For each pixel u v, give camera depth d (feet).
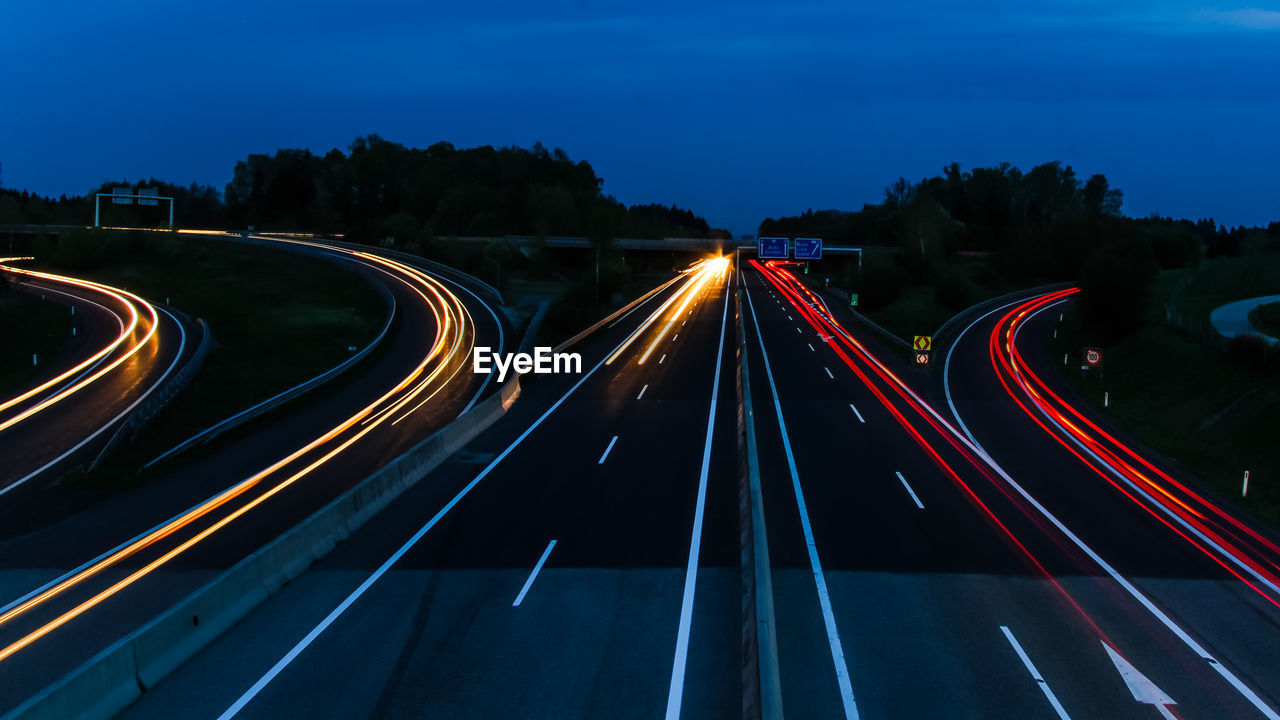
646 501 58.29
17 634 40.63
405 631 36.65
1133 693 31.55
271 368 137.28
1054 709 30.19
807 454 73.97
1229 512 59.26
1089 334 165.27
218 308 205.67
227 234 379.35
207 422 100.78
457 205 437.58
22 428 99.71
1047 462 73.61
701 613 38.45
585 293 213.46
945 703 30.50
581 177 570.46
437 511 56.34
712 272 378.12
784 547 48.44
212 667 33.27
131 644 31.14
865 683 31.99
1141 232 322.55
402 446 83.35
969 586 42.65
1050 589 42.55
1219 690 31.96
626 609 38.96
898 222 413.39
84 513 64.28
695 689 31.09
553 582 42.60
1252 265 271.08
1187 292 220.43
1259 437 88.12
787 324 194.08
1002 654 34.73
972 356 147.43
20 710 26.02
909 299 250.16
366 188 488.85
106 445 83.61
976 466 71.00
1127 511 58.39
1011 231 358.64
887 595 41.22
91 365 139.13
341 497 52.13
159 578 48.24
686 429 84.84
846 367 132.87
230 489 68.95
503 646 34.96
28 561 52.49
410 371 133.18
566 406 98.78
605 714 29.19
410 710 29.55
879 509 56.85
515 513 55.57
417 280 253.03
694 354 145.89
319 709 29.71
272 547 42.52
